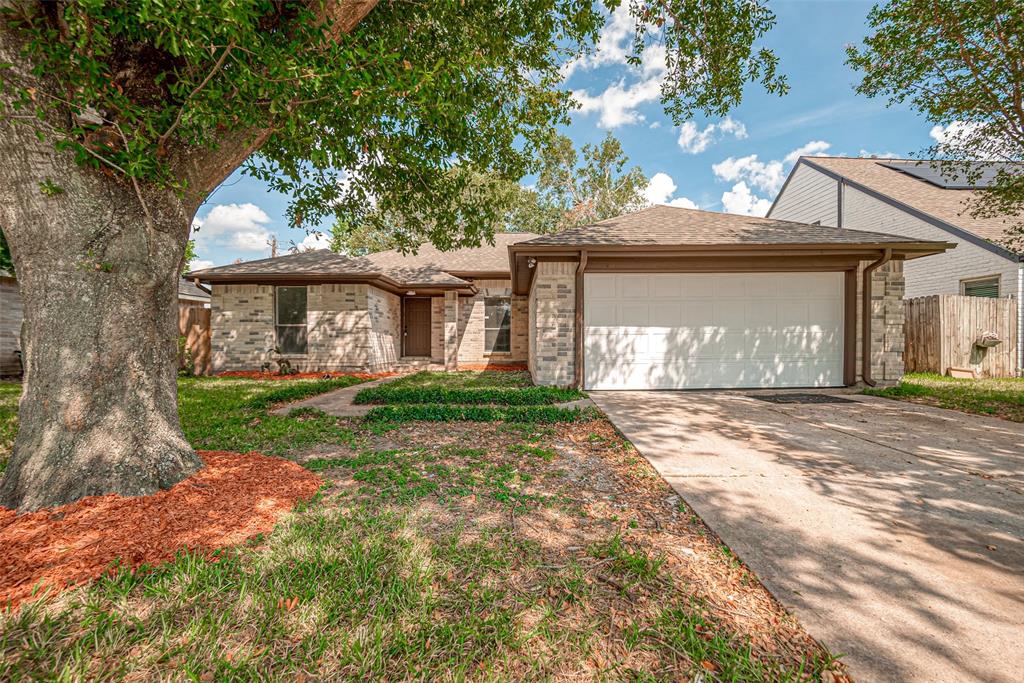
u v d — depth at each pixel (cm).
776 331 877
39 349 298
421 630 179
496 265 1550
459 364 1511
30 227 295
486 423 580
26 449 292
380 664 161
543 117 652
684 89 741
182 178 335
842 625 186
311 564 226
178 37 248
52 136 287
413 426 561
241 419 589
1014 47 650
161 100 309
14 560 221
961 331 1099
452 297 1391
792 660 166
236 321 1209
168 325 345
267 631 177
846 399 765
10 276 1070
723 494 333
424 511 301
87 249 301
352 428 550
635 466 405
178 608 190
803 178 1816
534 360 976
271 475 355
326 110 355
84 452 294
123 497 291
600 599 203
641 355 880
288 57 284
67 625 178
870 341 852
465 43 530
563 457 433
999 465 400
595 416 613
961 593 209
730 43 652
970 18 650
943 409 673
